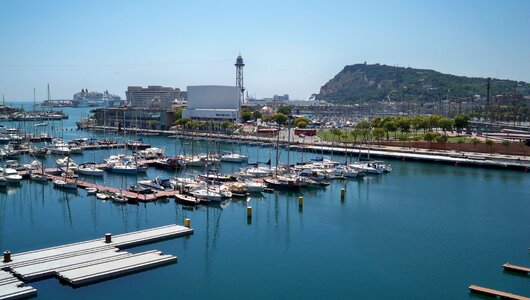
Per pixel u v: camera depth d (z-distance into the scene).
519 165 191.62
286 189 146.38
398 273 81.94
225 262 86.00
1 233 100.94
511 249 93.75
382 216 117.56
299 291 74.88
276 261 86.88
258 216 116.56
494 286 76.31
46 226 106.25
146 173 177.25
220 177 154.50
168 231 99.19
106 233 99.06
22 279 73.69
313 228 107.25
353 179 168.50
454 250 93.25
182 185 141.00
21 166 176.12
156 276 79.12
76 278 73.25
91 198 133.38
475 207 127.50
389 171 184.62
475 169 193.88
